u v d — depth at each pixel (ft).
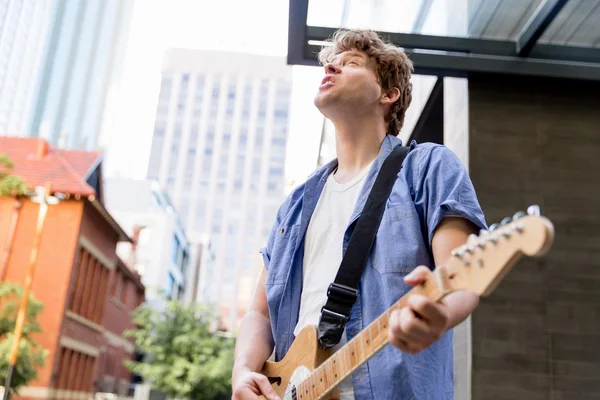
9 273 62.28
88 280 71.77
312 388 4.76
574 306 15.17
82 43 318.65
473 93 16.83
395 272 5.02
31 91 282.36
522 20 16.20
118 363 95.50
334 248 5.74
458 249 3.27
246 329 6.44
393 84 6.57
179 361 88.53
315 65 15.98
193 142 344.69
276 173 340.80
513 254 2.89
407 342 3.34
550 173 16.30
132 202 161.99
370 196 5.50
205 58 358.84
